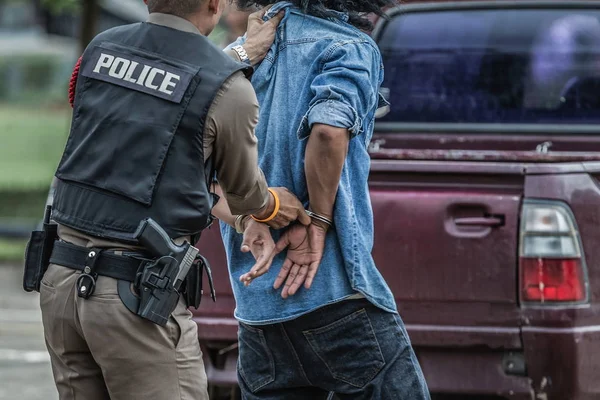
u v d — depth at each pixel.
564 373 10.55
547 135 13.39
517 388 10.65
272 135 8.14
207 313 11.41
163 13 7.62
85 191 7.38
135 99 7.36
